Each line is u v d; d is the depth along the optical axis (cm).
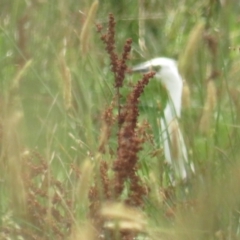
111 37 677
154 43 1139
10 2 1032
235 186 670
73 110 761
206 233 662
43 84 748
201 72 816
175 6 1131
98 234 645
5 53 929
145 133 743
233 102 778
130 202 666
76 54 901
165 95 1015
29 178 672
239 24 1096
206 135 686
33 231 665
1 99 745
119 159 647
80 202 628
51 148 721
